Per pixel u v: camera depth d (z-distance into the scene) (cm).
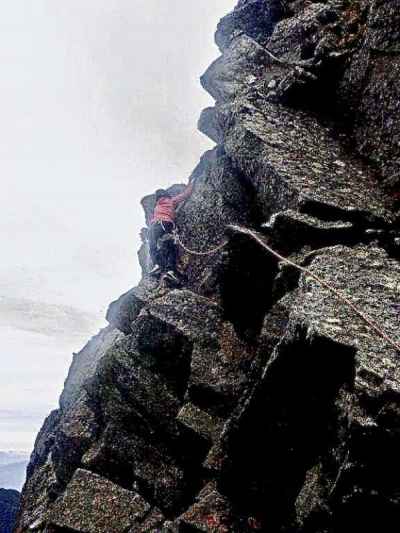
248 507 718
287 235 892
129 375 995
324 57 1259
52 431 1716
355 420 535
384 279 764
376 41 1136
